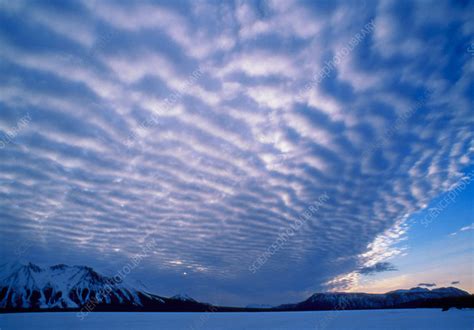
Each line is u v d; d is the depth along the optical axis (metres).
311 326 54.56
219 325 62.16
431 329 39.25
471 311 79.06
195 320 84.12
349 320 67.19
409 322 51.47
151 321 79.62
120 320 85.19
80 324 67.88
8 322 77.25
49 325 66.19
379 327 44.97
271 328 52.84
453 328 39.91
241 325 61.31
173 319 89.94
